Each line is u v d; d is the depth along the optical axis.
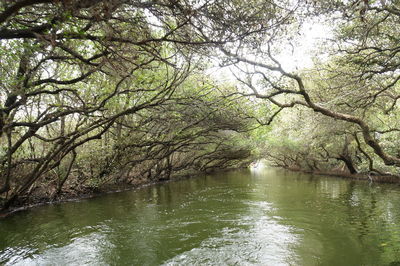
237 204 14.91
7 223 10.93
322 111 12.09
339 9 7.59
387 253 7.99
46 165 11.92
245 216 12.26
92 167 17.66
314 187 21.83
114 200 16.00
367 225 10.71
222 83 18.27
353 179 27.03
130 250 8.38
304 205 14.58
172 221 11.45
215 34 6.51
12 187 12.98
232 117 18.75
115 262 7.57
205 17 6.31
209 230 10.27
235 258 7.88
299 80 11.10
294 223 11.14
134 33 6.67
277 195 17.91
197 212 13.02
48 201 14.99
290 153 40.34
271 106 17.81
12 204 13.08
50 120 8.64
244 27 6.38
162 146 21.83
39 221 11.22
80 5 4.21
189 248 8.56
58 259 7.70
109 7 4.61
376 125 21.33
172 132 19.27
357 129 21.03
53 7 5.55
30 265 7.33
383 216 12.03
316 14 7.54
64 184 16.70
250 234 9.82
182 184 25.02
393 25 11.02
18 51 6.84
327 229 10.33
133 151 18.80
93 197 17.02
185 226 10.75
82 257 7.85
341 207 14.01
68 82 7.89
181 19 6.28
